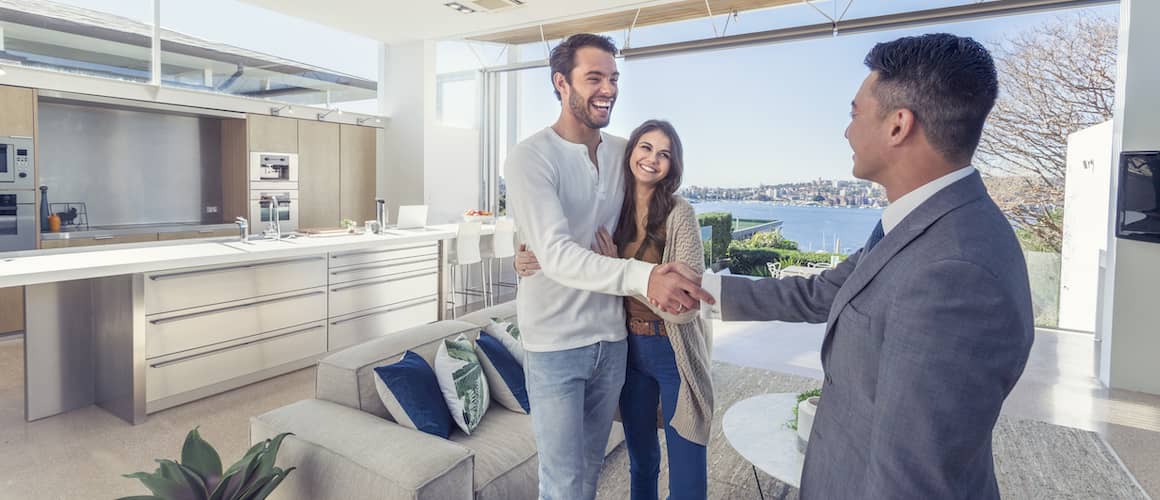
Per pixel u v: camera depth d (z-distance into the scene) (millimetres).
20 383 4297
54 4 5488
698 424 1484
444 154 8117
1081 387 4441
